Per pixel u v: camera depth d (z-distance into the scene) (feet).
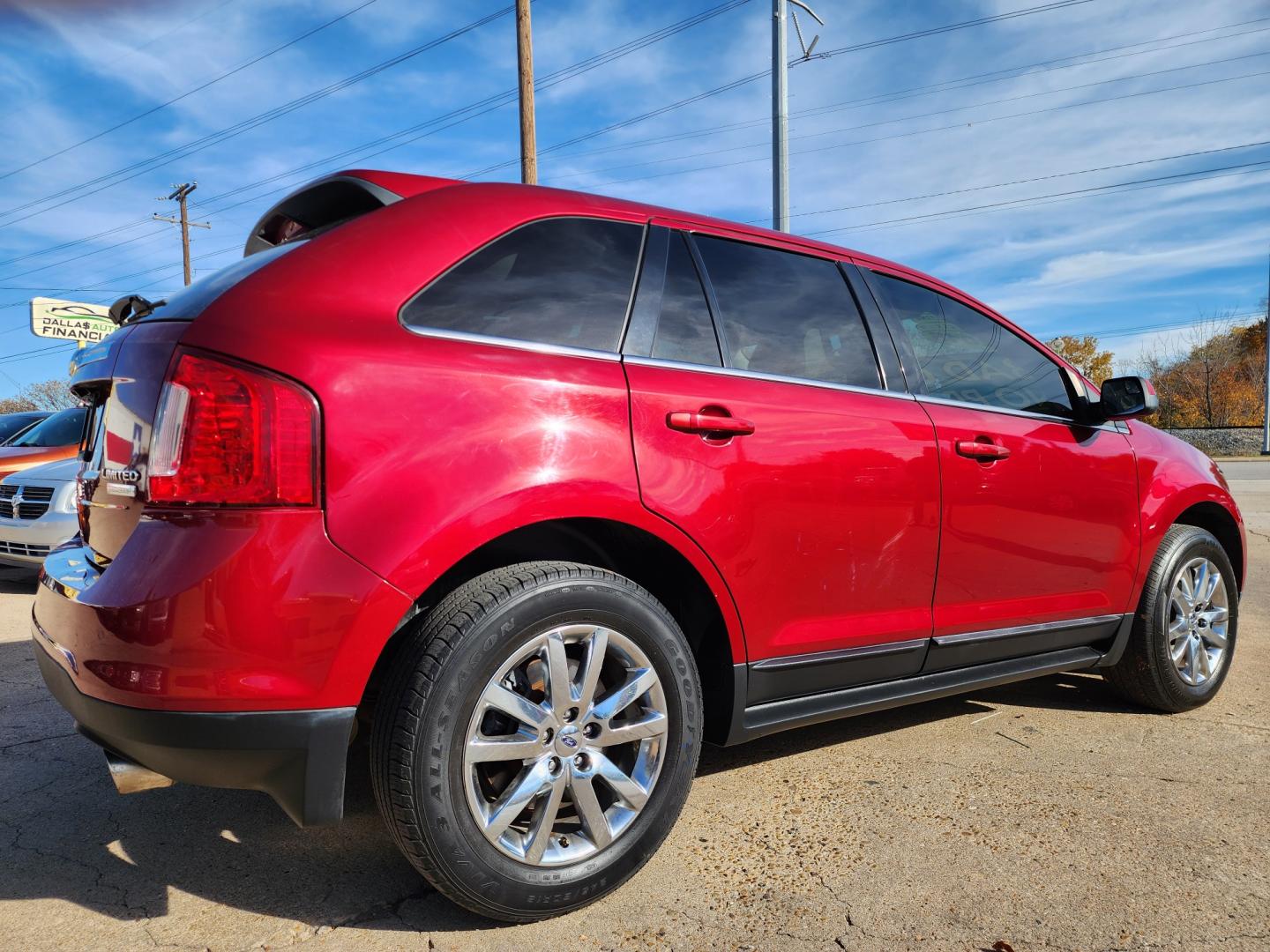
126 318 7.92
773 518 7.64
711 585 7.32
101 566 6.50
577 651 6.75
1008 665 9.97
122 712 5.52
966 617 9.28
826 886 6.92
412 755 5.78
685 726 7.00
